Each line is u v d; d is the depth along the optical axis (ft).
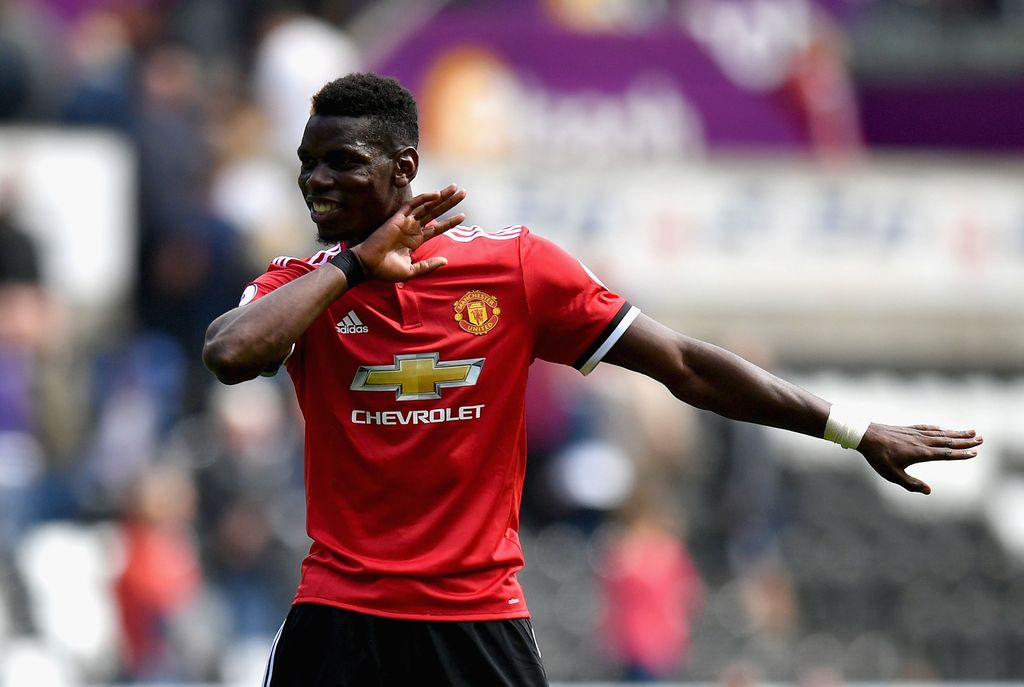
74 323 142.10
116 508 124.57
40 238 142.31
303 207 154.30
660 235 170.19
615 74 169.58
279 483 125.80
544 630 130.21
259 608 121.29
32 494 126.21
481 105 165.48
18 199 140.26
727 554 143.13
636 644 123.24
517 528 47.83
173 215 144.46
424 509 45.88
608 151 169.58
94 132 146.61
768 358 164.35
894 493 167.84
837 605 154.20
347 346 46.16
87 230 144.36
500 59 165.99
